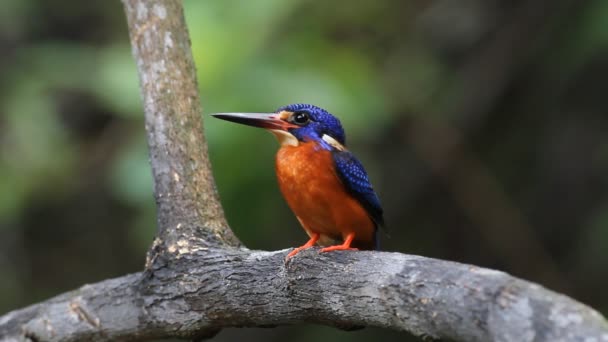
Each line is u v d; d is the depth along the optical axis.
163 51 6.56
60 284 14.69
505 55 13.78
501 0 13.86
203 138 6.60
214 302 5.80
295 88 9.84
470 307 4.29
